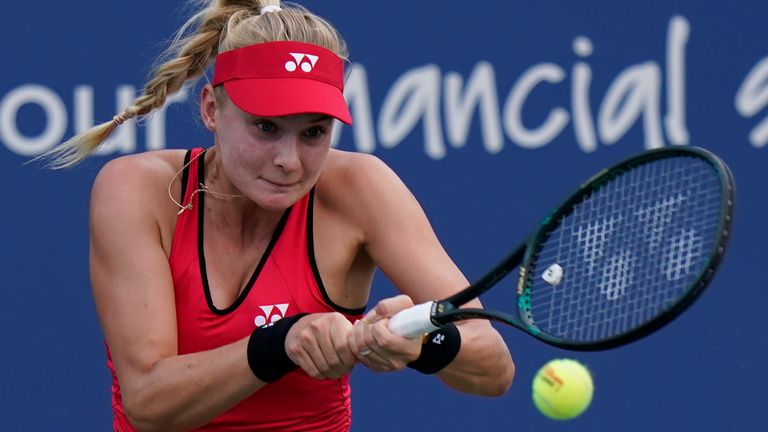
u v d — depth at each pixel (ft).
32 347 60.95
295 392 37.55
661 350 65.16
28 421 60.80
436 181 63.31
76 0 60.90
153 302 34.96
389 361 31.83
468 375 35.06
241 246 36.37
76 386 61.41
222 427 37.55
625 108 64.59
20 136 60.70
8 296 60.75
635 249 34.04
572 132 64.28
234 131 33.71
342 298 37.58
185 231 36.24
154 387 34.04
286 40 34.27
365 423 63.05
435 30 63.36
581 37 64.34
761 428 65.62
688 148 29.99
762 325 65.87
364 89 62.59
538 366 64.34
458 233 63.57
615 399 64.64
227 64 34.40
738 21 65.67
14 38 60.39
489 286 32.50
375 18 62.80
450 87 63.46
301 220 36.55
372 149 62.69
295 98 33.09
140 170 36.45
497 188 63.82
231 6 37.14
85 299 61.57
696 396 65.31
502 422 64.03
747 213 65.67
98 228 35.78
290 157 33.19
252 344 32.86
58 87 60.80
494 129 63.87
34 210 61.05
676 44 65.00
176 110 61.26
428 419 63.57
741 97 65.57
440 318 30.96
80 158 39.45
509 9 63.87
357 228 36.88
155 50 61.46
